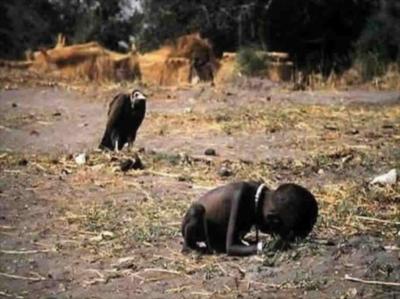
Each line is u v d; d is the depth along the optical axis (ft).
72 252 40.45
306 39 149.28
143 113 62.69
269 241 37.65
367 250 37.70
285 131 75.72
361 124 79.25
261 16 147.95
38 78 113.29
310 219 37.06
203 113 84.58
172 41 136.26
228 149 67.41
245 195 37.52
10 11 148.66
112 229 43.60
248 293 33.91
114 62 117.91
